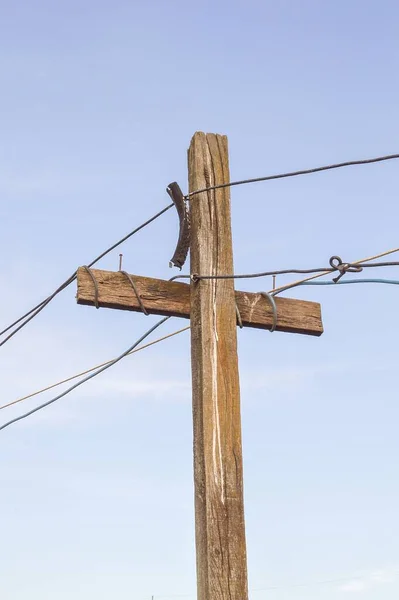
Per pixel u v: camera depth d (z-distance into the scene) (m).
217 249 10.41
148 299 10.27
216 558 9.19
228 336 10.12
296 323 10.84
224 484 9.48
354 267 9.61
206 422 9.67
